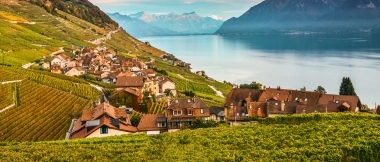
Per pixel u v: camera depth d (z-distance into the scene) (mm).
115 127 94625
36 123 119062
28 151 70312
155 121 111312
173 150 69375
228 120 120875
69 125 119688
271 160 60594
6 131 109750
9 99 135750
